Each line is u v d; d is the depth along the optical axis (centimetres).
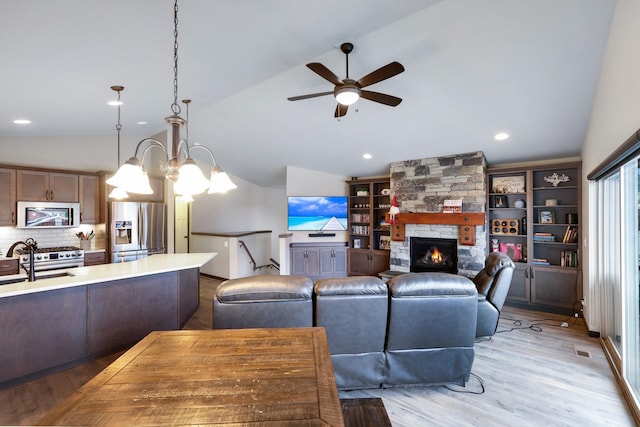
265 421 91
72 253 456
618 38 229
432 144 488
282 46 253
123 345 310
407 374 241
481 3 245
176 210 818
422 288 229
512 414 220
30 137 462
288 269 666
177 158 215
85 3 158
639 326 246
